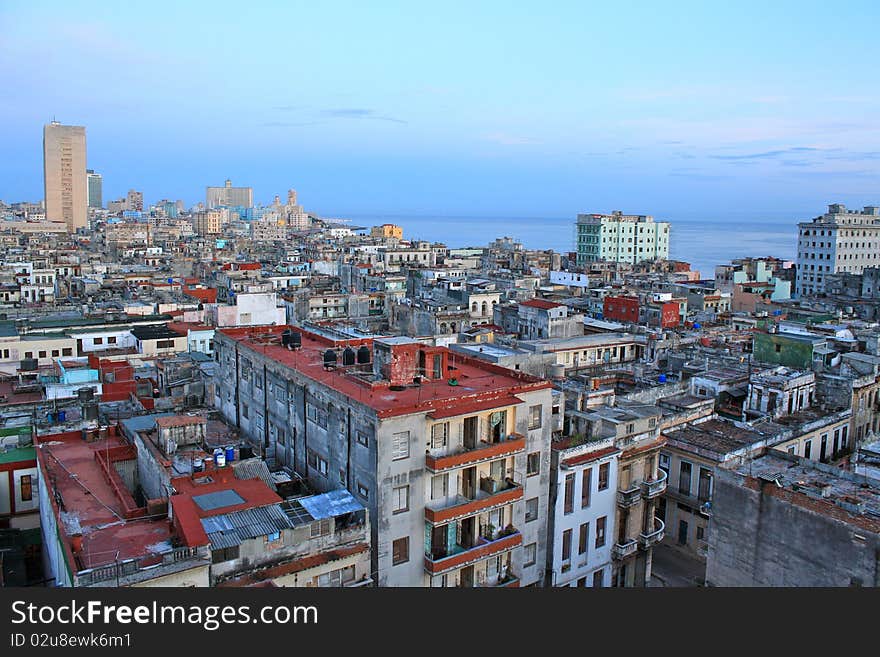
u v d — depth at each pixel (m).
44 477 51.59
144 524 44.19
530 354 82.44
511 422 53.41
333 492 46.94
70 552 39.38
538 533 57.22
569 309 150.25
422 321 137.38
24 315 125.62
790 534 46.75
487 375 59.88
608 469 62.69
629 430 64.69
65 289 170.50
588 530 61.56
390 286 178.75
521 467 54.50
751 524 49.03
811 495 50.19
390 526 47.81
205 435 57.62
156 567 37.22
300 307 153.50
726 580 50.62
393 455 47.47
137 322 118.81
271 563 41.84
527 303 129.75
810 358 94.12
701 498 72.19
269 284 171.50
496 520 53.34
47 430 62.25
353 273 194.25
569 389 71.25
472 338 106.50
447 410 49.75
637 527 65.62
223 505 44.06
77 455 56.38
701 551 72.62
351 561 44.31
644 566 67.38
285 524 42.53
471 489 51.69
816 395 88.06
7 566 52.72
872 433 87.56
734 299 195.50
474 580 52.09
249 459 52.59
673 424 78.00
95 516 45.47
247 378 65.50
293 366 58.19
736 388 87.38
